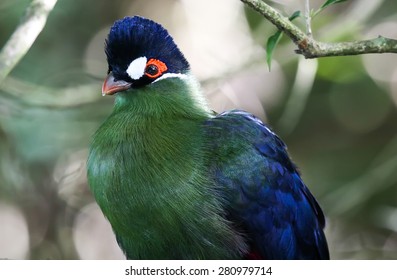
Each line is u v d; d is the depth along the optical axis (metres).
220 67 13.69
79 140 12.23
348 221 14.18
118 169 7.71
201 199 7.68
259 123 8.38
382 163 13.65
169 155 7.70
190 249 7.78
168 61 8.12
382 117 14.92
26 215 13.20
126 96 8.09
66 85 13.23
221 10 14.98
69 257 13.27
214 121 8.10
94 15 14.26
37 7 7.56
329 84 14.67
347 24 11.16
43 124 12.02
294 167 8.56
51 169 12.75
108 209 7.80
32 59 13.06
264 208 8.02
